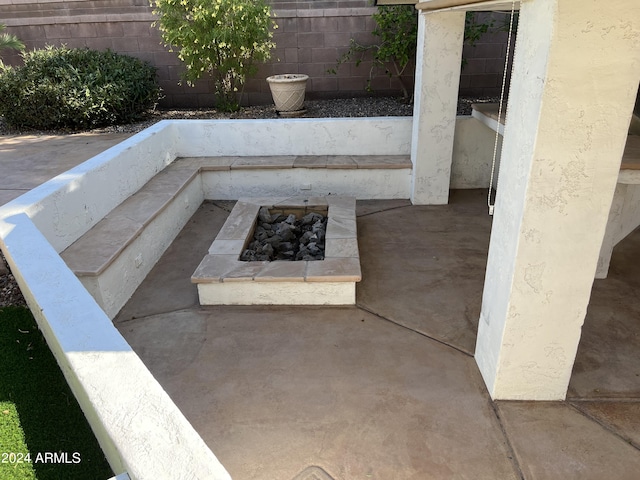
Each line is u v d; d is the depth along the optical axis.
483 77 7.04
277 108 6.46
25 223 2.57
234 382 2.42
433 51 4.29
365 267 3.61
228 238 3.59
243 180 5.04
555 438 2.03
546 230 1.86
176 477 1.14
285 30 6.98
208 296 3.10
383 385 2.37
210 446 2.03
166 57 7.38
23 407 2.27
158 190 4.20
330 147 5.30
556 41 1.57
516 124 1.89
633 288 3.20
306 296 3.08
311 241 3.82
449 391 2.32
